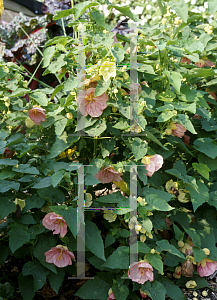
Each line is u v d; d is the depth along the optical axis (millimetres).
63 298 1423
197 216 1735
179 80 1426
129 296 1388
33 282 1342
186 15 1521
